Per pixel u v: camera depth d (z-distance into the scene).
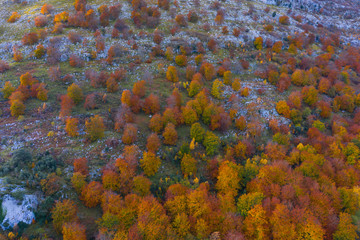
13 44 93.88
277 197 54.66
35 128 63.38
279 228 46.59
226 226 46.69
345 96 95.88
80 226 41.28
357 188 58.38
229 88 94.69
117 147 62.94
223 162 62.69
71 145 60.53
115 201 45.41
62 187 48.50
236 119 80.50
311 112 89.62
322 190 57.62
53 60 88.12
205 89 90.12
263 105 87.50
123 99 75.81
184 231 44.56
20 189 44.66
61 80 81.56
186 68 99.69
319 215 51.34
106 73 88.69
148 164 57.50
